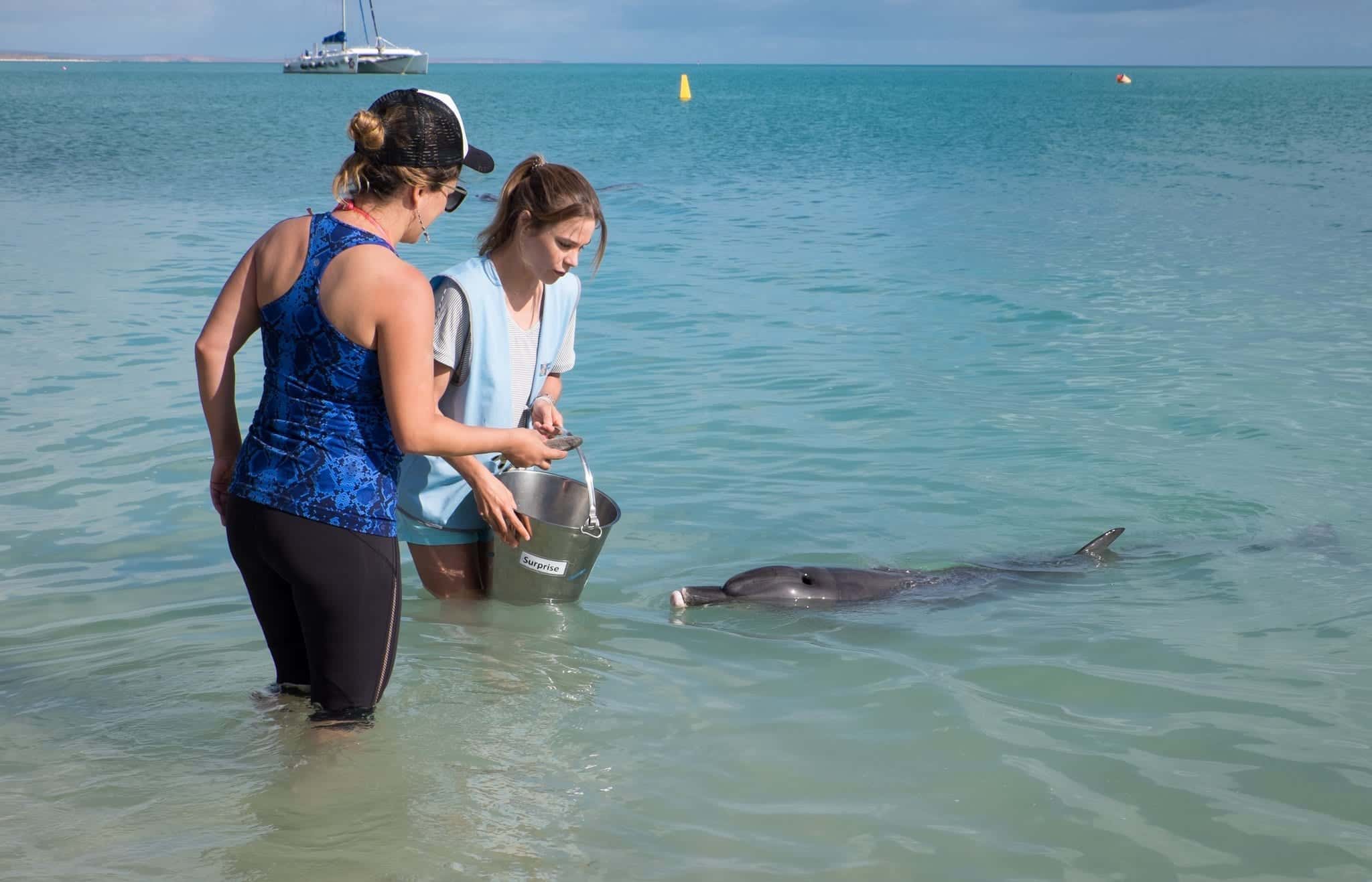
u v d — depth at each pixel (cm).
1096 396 770
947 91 9188
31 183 2070
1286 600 471
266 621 345
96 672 388
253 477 315
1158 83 12200
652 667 407
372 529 320
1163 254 1382
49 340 880
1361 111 5644
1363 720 366
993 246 1454
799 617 456
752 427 698
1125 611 463
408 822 302
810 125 4434
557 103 6500
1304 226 1625
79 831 295
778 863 287
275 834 295
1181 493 597
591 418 714
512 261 414
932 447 666
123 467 605
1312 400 762
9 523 527
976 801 318
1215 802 318
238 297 322
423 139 313
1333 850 294
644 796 318
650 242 1473
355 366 310
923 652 423
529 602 451
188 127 3862
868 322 1002
